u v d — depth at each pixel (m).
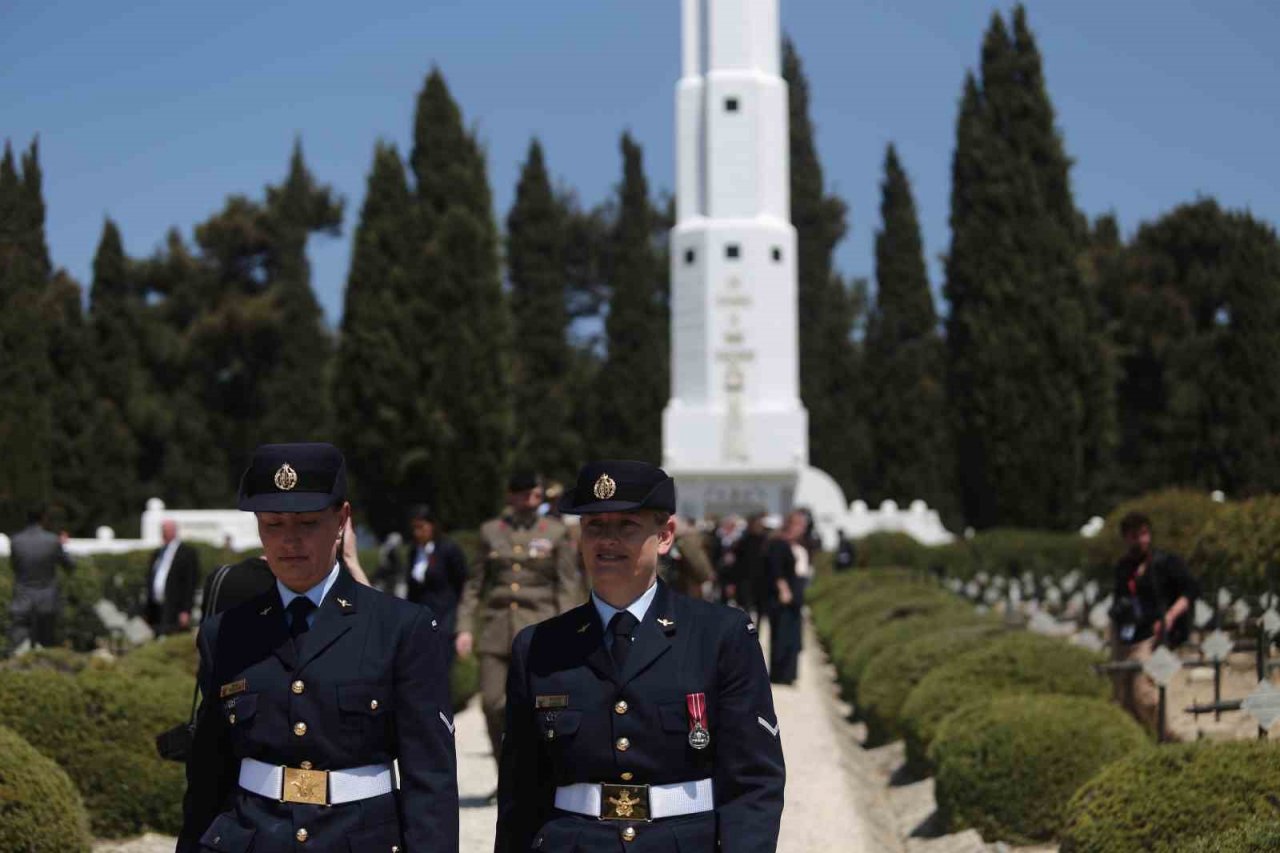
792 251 54.53
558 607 11.45
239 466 60.38
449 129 44.00
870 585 29.78
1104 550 24.62
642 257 65.75
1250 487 42.91
